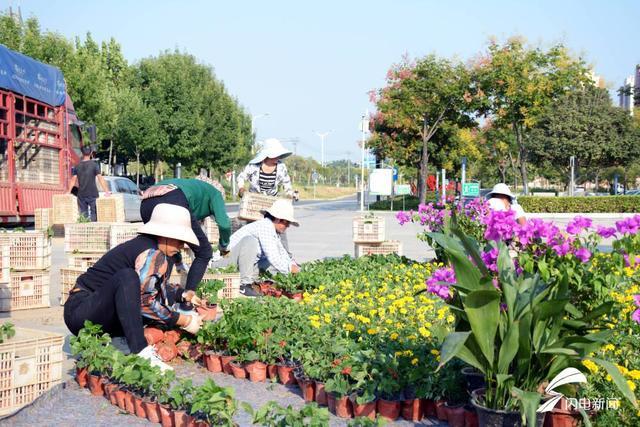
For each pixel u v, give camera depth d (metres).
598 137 52.41
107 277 6.05
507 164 71.19
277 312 7.00
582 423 4.75
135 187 26.86
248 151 80.69
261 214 10.30
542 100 39.62
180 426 4.73
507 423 4.45
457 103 42.62
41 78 18.88
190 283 6.81
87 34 63.38
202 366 6.51
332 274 10.53
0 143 16.98
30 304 9.08
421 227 27.09
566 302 4.28
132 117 55.25
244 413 5.18
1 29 41.81
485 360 4.61
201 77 67.44
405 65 43.75
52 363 5.44
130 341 5.82
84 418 5.05
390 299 8.48
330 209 48.91
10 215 17.34
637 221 4.84
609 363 4.26
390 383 5.12
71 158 21.50
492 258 4.85
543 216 36.53
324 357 5.80
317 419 4.03
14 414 4.95
